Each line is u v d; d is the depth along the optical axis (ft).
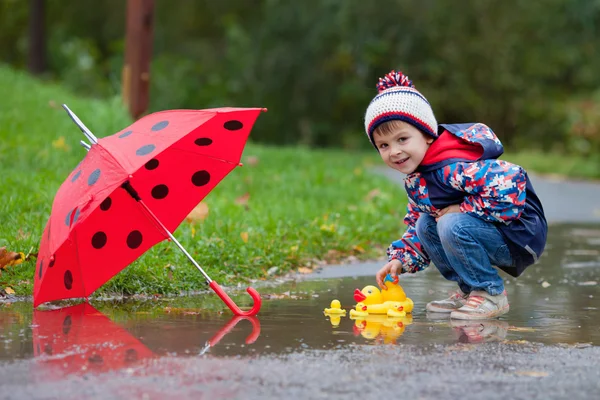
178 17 105.19
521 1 93.86
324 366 12.92
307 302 18.74
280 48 94.38
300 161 47.65
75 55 93.97
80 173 16.22
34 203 24.63
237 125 17.67
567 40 97.76
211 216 25.73
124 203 16.87
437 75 92.63
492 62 93.20
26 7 104.88
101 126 39.37
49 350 13.80
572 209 44.50
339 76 94.58
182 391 11.59
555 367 13.02
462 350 14.07
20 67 105.50
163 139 16.39
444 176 16.78
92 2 104.73
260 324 16.15
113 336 14.88
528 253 17.11
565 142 92.89
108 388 11.73
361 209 31.89
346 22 91.35
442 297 19.77
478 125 17.26
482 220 16.84
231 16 104.01
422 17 91.66
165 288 19.54
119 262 17.07
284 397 11.36
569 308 18.34
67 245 15.74
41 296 16.24
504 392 11.68
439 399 11.34
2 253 19.20
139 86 45.83
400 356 13.60
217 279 20.67
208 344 14.34
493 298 17.16
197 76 101.71
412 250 18.08
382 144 17.02
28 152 32.68
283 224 26.55
